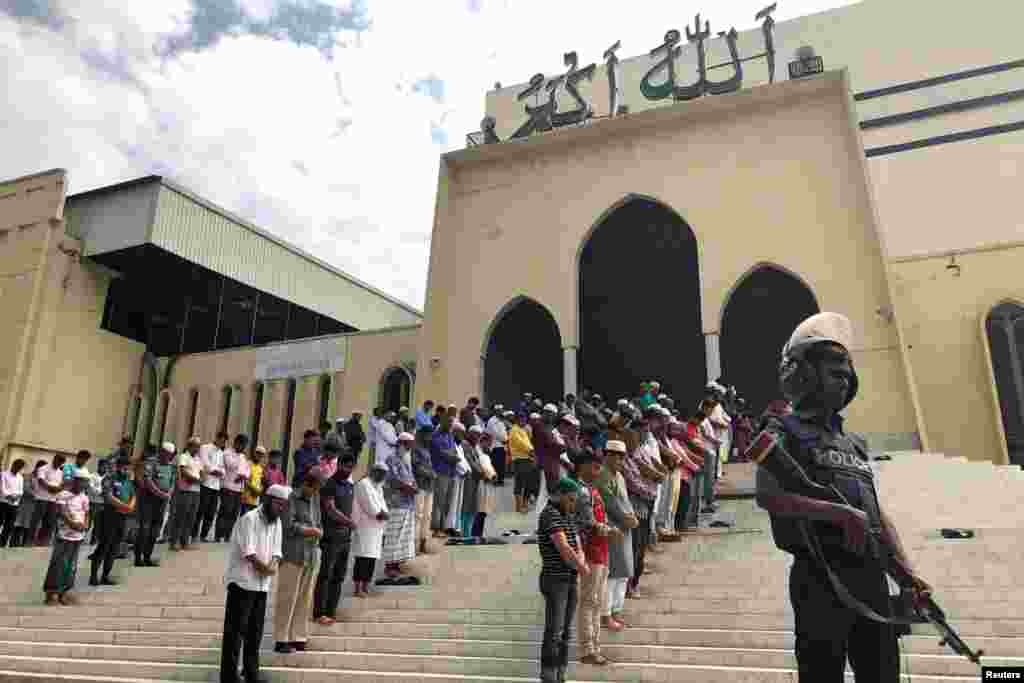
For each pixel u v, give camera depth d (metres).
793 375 2.90
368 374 22.45
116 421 24.41
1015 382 16.20
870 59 26.44
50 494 14.02
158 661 7.50
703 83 18.73
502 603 7.69
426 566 9.08
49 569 9.48
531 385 21.69
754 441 2.74
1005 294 16.64
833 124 17.03
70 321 23.41
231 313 27.38
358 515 8.40
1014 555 7.26
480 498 11.29
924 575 7.15
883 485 10.79
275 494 6.62
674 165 18.34
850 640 2.62
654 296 24.42
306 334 29.53
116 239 23.62
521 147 20.06
